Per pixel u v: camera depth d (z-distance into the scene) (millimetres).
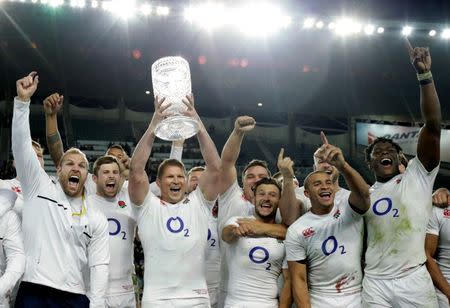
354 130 23281
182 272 3775
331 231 3816
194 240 3859
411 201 3756
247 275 3930
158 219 3887
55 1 14289
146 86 22891
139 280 7070
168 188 3980
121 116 23656
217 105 24344
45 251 3605
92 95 23156
